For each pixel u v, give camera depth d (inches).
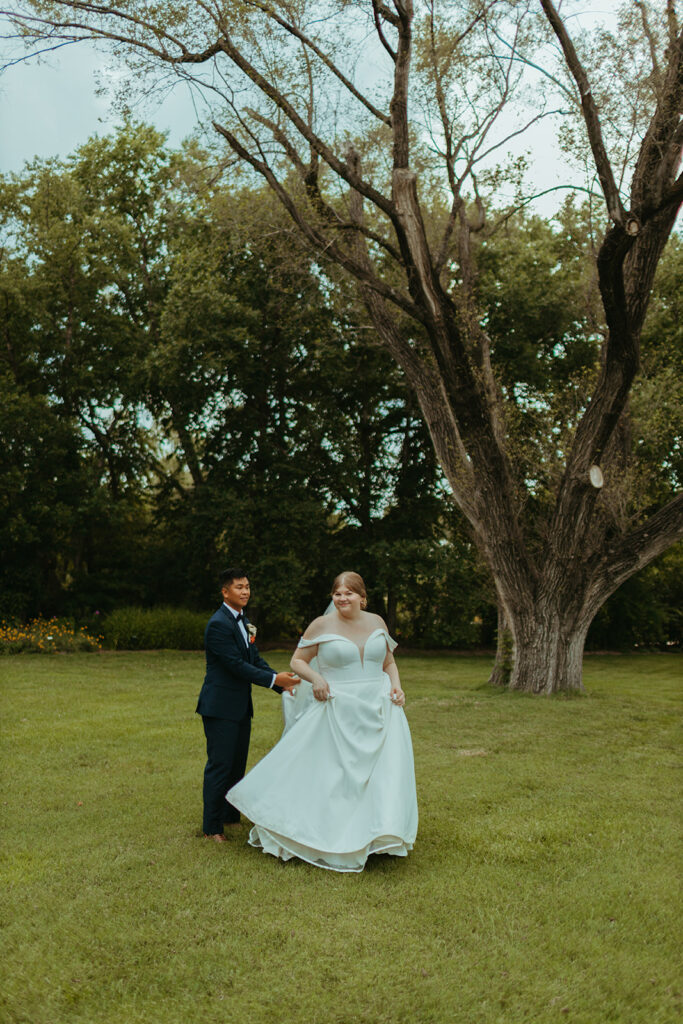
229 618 199.9
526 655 480.7
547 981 124.6
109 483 935.7
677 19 370.9
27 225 840.9
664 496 845.8
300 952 132.1
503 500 471.8
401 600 915.4
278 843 177.5
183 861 174.1
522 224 863.7
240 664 191.5
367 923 143.5
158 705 411.5
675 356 756.0
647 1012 116.5
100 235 837.2
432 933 140.4
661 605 1019.9
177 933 138.8
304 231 460.1
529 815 214.8
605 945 137.0
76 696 440.5
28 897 153.6
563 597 471.8
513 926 143.8
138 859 175.0
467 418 465.1
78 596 879.1
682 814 218.4
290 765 181.6
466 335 490.3
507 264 847.7
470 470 472.1
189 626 796.0
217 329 745.6
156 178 896.9
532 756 296.2
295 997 119.0
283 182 565.0
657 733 348.8
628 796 237.1
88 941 135.6
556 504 471.5
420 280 435.8
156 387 842.8
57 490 793.6
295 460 847.7
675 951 135.7
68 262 820.6
